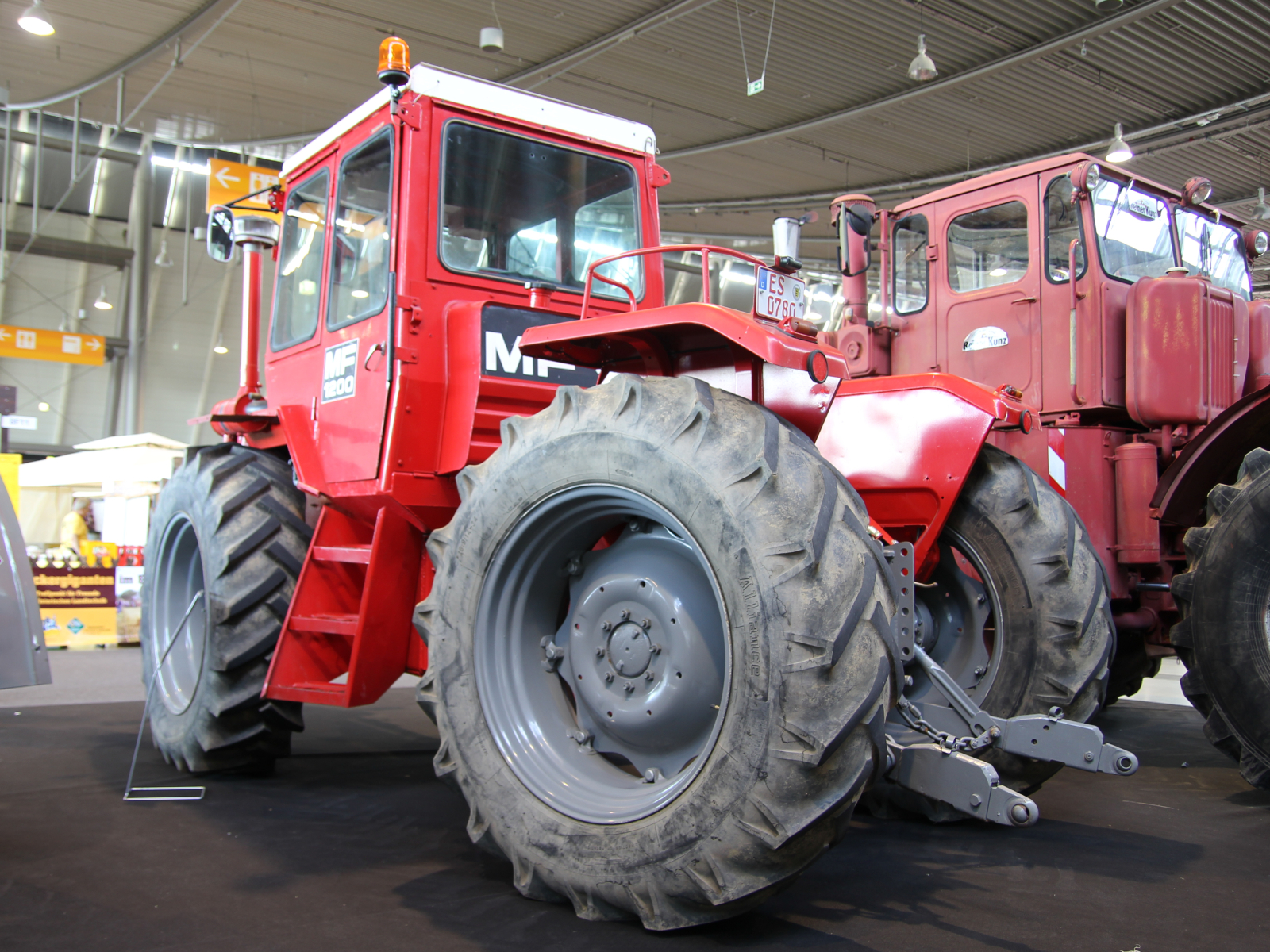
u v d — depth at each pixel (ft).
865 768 5.96
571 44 36.01
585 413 7.30
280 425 12.51
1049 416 15.72
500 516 7.52
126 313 69.92
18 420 44.21
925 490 10.79
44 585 30.89
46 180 63.21
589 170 11.66
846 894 7.45
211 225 14.10
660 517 6.73
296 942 6.43
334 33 36.19
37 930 6.69
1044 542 10.34
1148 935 6.58
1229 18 30.25
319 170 12.09
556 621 7.94
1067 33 31.65
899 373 17.97
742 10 31.50
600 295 11.53
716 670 6.73
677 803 6.23
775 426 6.59
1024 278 16.14
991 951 6.24
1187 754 13.85
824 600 5.96
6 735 14.83
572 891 6.70
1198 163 40.16
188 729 11.60
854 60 34.91
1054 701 9.93
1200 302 14.53
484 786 7.23
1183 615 10.65
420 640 10.23
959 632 11.15
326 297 11.48
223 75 40.83
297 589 10.94
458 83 10.66
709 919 6.22
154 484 41.09
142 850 8.67
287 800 10.71
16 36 39.04
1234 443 11.93
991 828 9.66
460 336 10.11
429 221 10.28
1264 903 7.27
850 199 16.74
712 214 53.42
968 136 40.47
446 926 6.68
